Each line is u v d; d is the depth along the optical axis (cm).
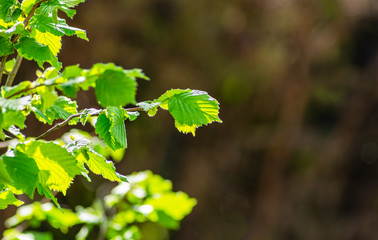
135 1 904
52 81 116
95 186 830
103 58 884
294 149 1187
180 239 1142
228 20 1028
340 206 1215
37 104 139
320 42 1043
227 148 1166
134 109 131
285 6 994
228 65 1059
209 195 1159
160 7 958
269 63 1065
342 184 1202
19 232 259
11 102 108
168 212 256
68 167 120
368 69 1145
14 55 378
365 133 1193
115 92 124
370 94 1156
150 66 1000
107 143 127
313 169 1188
